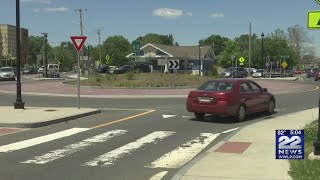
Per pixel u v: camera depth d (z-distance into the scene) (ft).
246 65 378.12
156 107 70.54
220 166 27.48
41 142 37.88
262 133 40.34
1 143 37.35
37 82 155.22
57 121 50.60
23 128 46.29
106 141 38.55
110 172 27.45
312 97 93.04
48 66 238.07
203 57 289.53
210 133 43.32
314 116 53.31
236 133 40.47
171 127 47.32
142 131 44.32
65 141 38.45
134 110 65.41
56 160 30.83
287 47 370.32
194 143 37.78
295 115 54.75
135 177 26.27
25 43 437.58
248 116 57.72
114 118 55.06
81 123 50.24
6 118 50.80
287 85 139.33
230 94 51.29
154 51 263.08
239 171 26.05
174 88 114.42
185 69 272.51
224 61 381.81
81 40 63.05
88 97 95.09
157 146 36.37
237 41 429.38
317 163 26.73
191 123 50.70
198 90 53.31
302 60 463.42
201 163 28.37
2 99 88.53
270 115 58.95
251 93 55.26
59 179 25.68
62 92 107.55
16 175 26.53
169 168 28.58
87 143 37.52
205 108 51.96
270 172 25.68
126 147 35.83
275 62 354.54
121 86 118.62
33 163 29.81
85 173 27.17
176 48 283.18
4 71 185.78
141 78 127.75
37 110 60.23
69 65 542.16
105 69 273.33
